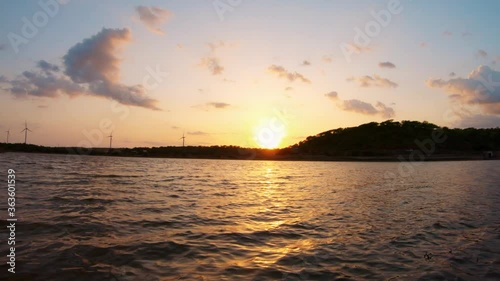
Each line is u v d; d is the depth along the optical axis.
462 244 11.07
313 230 13.11
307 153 158.38
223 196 23.88
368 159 130.12
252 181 39.44
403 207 19.23
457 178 42.19
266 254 9.77
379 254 9.88
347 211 17.84
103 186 27.33
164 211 16.62
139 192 24.16
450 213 17.05
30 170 44.78
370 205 20.08
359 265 8.85
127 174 43.78
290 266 8.70
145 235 11.62
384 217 16.03
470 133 145.25
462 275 8.18
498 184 33.41
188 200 21.03
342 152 150.00
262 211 17.64
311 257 9.52
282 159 151.62
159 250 9.85
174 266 8.53
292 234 12.39
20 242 10.22
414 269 8.58
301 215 16.55
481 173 51.84
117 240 10.81
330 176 49.78
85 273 7.86
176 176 44.22
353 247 10.63
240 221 14.74
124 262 8.72
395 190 28.98
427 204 20.38
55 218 13.77
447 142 139.88
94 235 11.34
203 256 9.42
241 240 11.36
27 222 12.87
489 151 123.62
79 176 37.31
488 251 10.26
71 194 21.41
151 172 51.00
